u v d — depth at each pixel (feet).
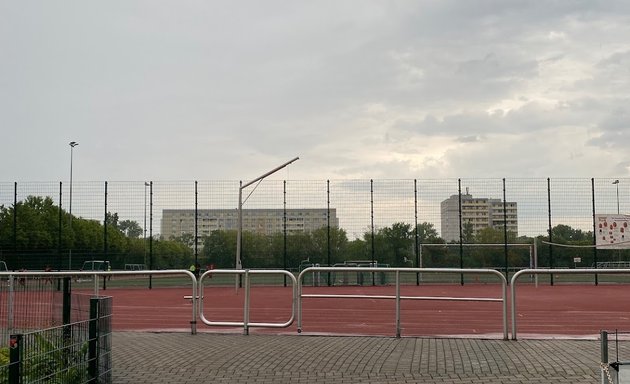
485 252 144.36
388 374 28.86
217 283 140.26
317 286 119.55
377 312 60.23
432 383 27.12
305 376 28.55
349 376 28.53
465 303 70.79
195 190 133.49
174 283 133.18
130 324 52.06
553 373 28.63
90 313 23.82
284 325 41.93
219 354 34.01
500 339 39.22
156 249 147.95
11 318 34.40
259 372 29.40
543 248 141.59
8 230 140.77
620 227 130.31
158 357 33.22
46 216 144.87
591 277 139.03
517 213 132.26
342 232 137.28
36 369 19.49
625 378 17.48
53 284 32.50
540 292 105.40
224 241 146.61
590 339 39.04
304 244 142.10
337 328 48.14
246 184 111.14
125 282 132.26
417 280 123.75
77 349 22.41
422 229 134.92
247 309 42.06
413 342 38.11
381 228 136.87
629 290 110.83
